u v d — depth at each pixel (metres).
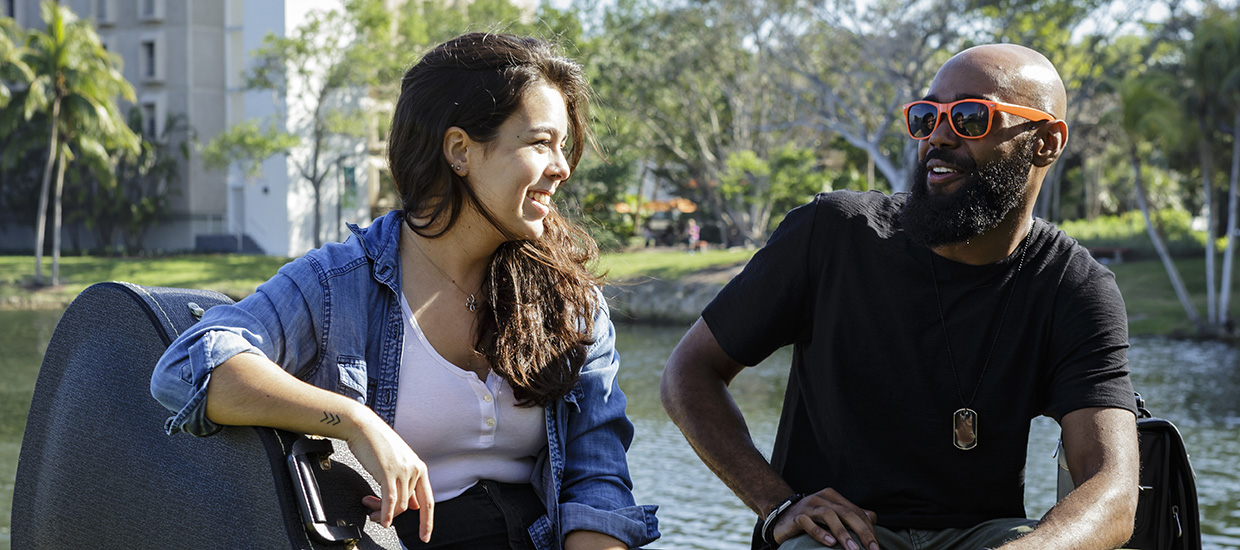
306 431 1.45
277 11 43.59
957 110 2.06
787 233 2.27
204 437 1.47
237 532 1.44
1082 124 30.61
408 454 1.47
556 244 1.88
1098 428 2.00
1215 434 13.23
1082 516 1.86
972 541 2.07
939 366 2.11
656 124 39.91
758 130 37.19
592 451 1.85
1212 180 27.64
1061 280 2.11
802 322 2.28
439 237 1.72
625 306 30.47
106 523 1.59
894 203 2.27
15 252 48.31
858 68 30.22
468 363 1.75
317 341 1.62
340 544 1.44
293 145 39.66
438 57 1.71
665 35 34.78
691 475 10.43
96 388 1.62
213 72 46.12
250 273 38.09
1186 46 26.59
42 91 35.56
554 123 1.71
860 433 2.14
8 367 19.28
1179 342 25.12
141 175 45.53
